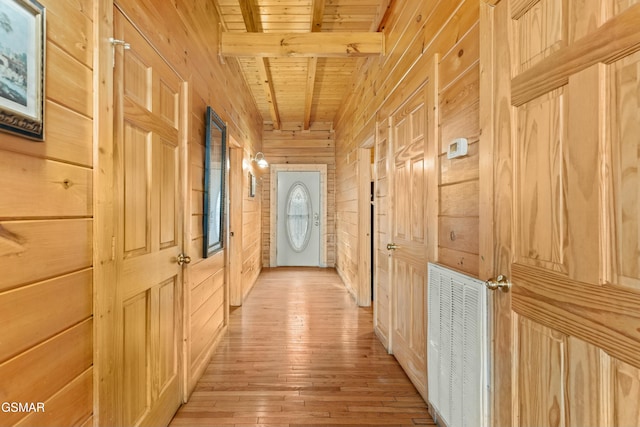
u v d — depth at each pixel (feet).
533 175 3.40
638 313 2.32
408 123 7.65
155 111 5.23
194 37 7.20
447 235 5.64
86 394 3.51
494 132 4.08
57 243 3.05
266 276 19.15
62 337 3.14
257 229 19.07
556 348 3.06
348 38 9.60
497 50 4.01
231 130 11.50
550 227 3.15
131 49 4.43
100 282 3.66
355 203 14.43
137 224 4.65
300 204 22.20
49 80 2.90
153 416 5.25
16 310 2.60
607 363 2.54
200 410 6.40
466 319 4.66
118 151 4.06
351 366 8.23
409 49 7.56
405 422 6.11
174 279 6.15
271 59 12.85
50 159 2.94
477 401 4.34
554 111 3.09
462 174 5.11
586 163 2.73
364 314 12.28
